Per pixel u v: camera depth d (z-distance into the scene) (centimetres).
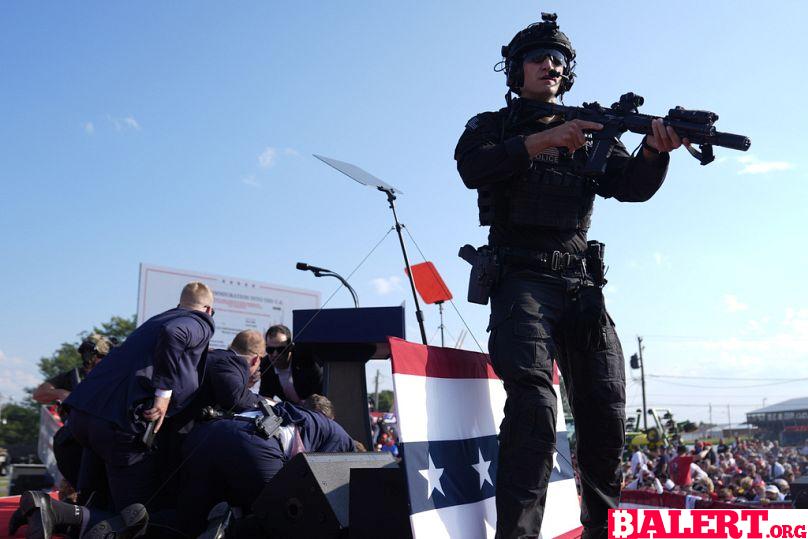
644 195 298
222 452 324
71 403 328
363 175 507
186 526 323
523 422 258
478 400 319
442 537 256
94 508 334
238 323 1661
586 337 277
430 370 284
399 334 474
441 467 272
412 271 513
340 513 291
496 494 261
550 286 280
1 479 3334
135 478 328
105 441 320
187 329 334
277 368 524
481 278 281
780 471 2339
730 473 2222
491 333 277
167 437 345
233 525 298
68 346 7150
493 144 286
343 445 383
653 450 3338
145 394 321
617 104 288
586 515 304
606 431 285
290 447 347
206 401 362
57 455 452
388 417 1513
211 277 1617
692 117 263
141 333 340
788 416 9912
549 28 309
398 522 273
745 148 253
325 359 509
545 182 284
